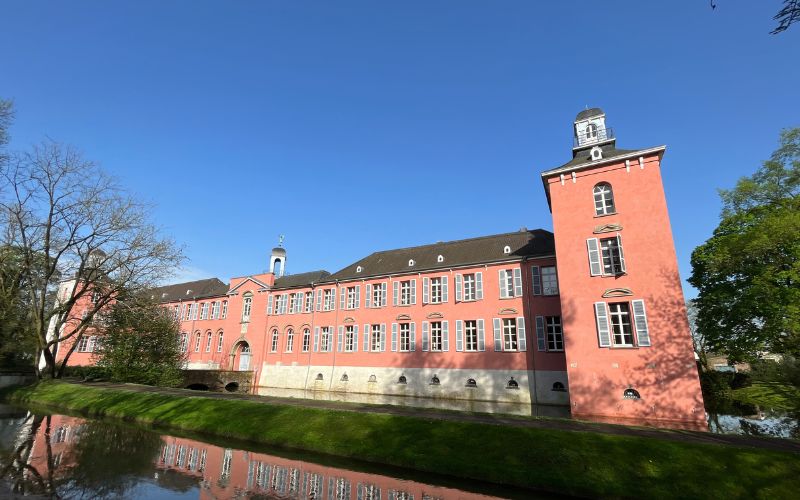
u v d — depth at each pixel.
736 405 28.47
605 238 23.97
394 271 39.28
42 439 14.84
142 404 21.05
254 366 46.31
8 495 8.74
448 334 34.59
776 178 29.17
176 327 35.59
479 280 34.31
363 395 36.22
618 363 21.84
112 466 11.51
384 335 38.12
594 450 11.27
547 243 33.81
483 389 31.78
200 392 23.94
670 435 12.48
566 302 24.03
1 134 19.22
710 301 28.89
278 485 10.17
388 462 12.12
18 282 31.05
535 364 30.34
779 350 24.88
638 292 22.28
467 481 10.73
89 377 33.81
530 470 10.73
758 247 23.80
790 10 6.00
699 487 9.55
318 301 43.97
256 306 49.16
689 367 20.20
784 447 11.19
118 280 30.81
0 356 34.41
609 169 24.72
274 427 15.43
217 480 10.48
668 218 22.52
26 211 29.25
